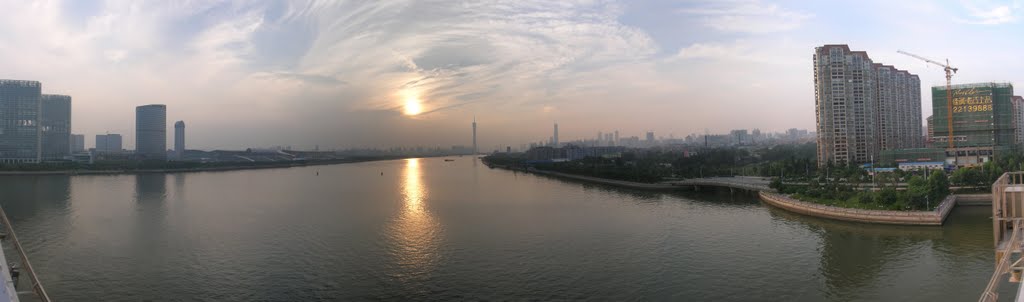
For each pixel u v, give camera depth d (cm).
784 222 14588
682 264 10100
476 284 9038
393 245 11919
